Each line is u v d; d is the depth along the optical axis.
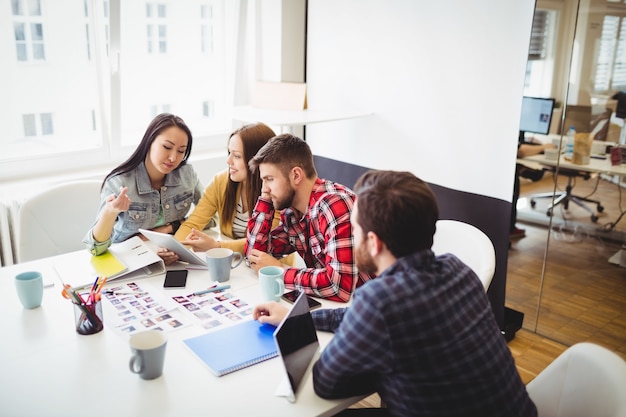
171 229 2.18
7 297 1.60
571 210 2.54
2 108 2.80
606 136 2.36
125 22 3.07
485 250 1.85
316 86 3.52
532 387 1.37
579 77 2.36
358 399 1.21
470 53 2.66
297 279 1.64
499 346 1.19
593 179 2.45
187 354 1.33
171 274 1.76
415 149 3.01
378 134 3.19
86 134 3.12
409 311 1.09
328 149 3.53
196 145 3.57
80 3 2.88
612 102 2.31
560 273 2.66
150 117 3.37
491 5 2.54
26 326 1.44
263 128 2.06
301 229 1.86
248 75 3.68
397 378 1.14
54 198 2.20
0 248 2.70
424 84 2.89
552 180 2.55
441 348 1.10
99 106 3.08
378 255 1.20
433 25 2.78
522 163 2.57
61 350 1.34
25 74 2.82
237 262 1.87
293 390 1.16
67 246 2.23
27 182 2.82
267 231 1.91
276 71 3.50
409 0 2.86
